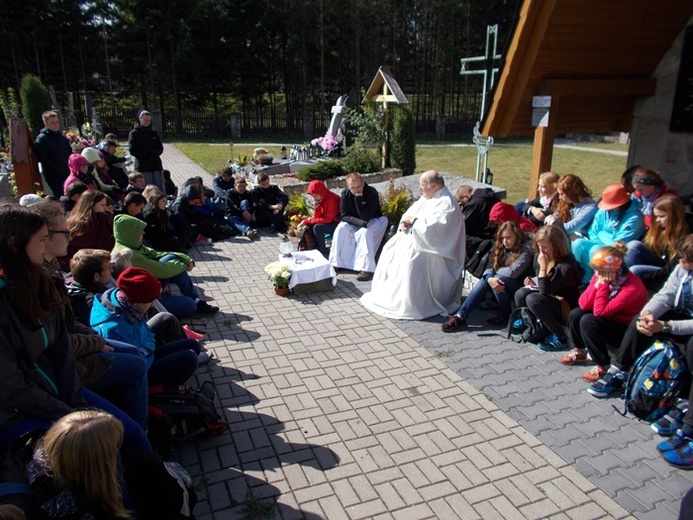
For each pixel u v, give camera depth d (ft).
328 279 22.45
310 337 18.06
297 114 109.19
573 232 19.66
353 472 11.49
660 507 10.53
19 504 7.04
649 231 17.29
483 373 15.58
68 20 98.84
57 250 10.16
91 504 7.11
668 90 20.98
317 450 12.21
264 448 12.29
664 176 21.65
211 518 10.23
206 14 101.65
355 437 12.69
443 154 81.51
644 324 12.87
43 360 8.86
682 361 12.57
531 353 16.78
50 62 100.99
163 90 109.29
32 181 29.68
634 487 11.07
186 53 100.53
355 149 46.19
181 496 8.71
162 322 14.88
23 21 95.55
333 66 117.91
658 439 12.61
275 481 11.22
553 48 18.70
